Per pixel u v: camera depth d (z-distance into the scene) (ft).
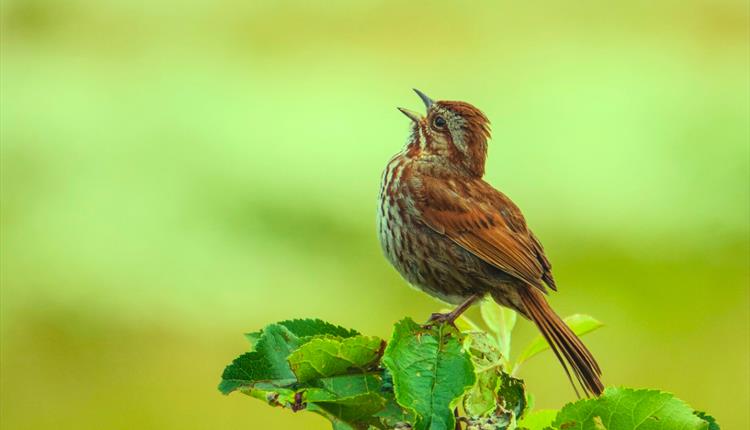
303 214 48.06
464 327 18.89
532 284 22.88
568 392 42.78
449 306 24.90
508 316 16.98
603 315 46.98
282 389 14.47
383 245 25.04
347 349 14.39
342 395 14.62
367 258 47.21
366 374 14.78
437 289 24.57
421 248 24.17
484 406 14.55
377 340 14.38
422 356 14.33
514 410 14.79
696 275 48.42
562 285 48.03
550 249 49.42
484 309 17.04
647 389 13.60
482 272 23.73
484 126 25.30
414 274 24.70
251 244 46.68
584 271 48.80
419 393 13.97
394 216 24.47
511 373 16.97
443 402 13.89
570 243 49.70
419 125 25.54
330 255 47.16
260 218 47.65
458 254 23.85
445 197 23.97
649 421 13.65
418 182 24.18
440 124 25.20
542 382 43.11
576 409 13.70
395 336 14.35
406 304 46.03
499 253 23.39
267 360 14.65
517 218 24.32
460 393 13.93
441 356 14.33
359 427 14.46
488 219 23.82
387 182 24.77
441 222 23.82
